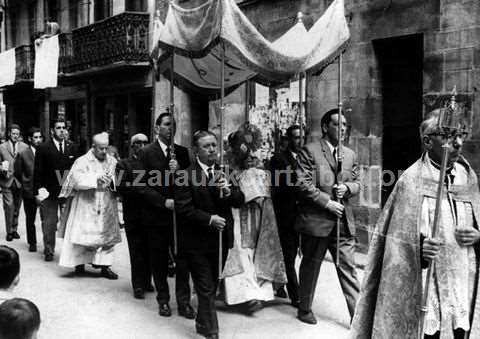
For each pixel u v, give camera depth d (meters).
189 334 4.92
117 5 15.65
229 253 5.40
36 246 8.89
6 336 2.15
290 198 5.77
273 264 5.58
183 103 13.02
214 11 4.91
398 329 2.90
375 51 8.47
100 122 17.27
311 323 5.20
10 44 22.72
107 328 5.07
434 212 2.91
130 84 15.38
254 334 4.90
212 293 4.74
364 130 8.52
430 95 7.59
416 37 8.05
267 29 10.36
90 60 16.06
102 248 6.89
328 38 5.71
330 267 7.46
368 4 8.39
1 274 2.83
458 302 2.90
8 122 23.88
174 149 5.86
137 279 6.04
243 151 5.60
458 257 2.92
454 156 2.91
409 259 2.89
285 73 5.43
